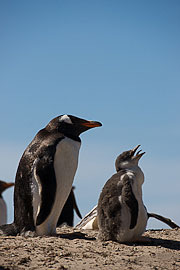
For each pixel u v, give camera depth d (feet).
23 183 46.11
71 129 47.24
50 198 44.83
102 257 38.91
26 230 46.11
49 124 47.98
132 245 43.50
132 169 44.98
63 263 36.50
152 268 36.63
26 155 46.52
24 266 35.09
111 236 44.04
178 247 44.11
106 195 44.19
